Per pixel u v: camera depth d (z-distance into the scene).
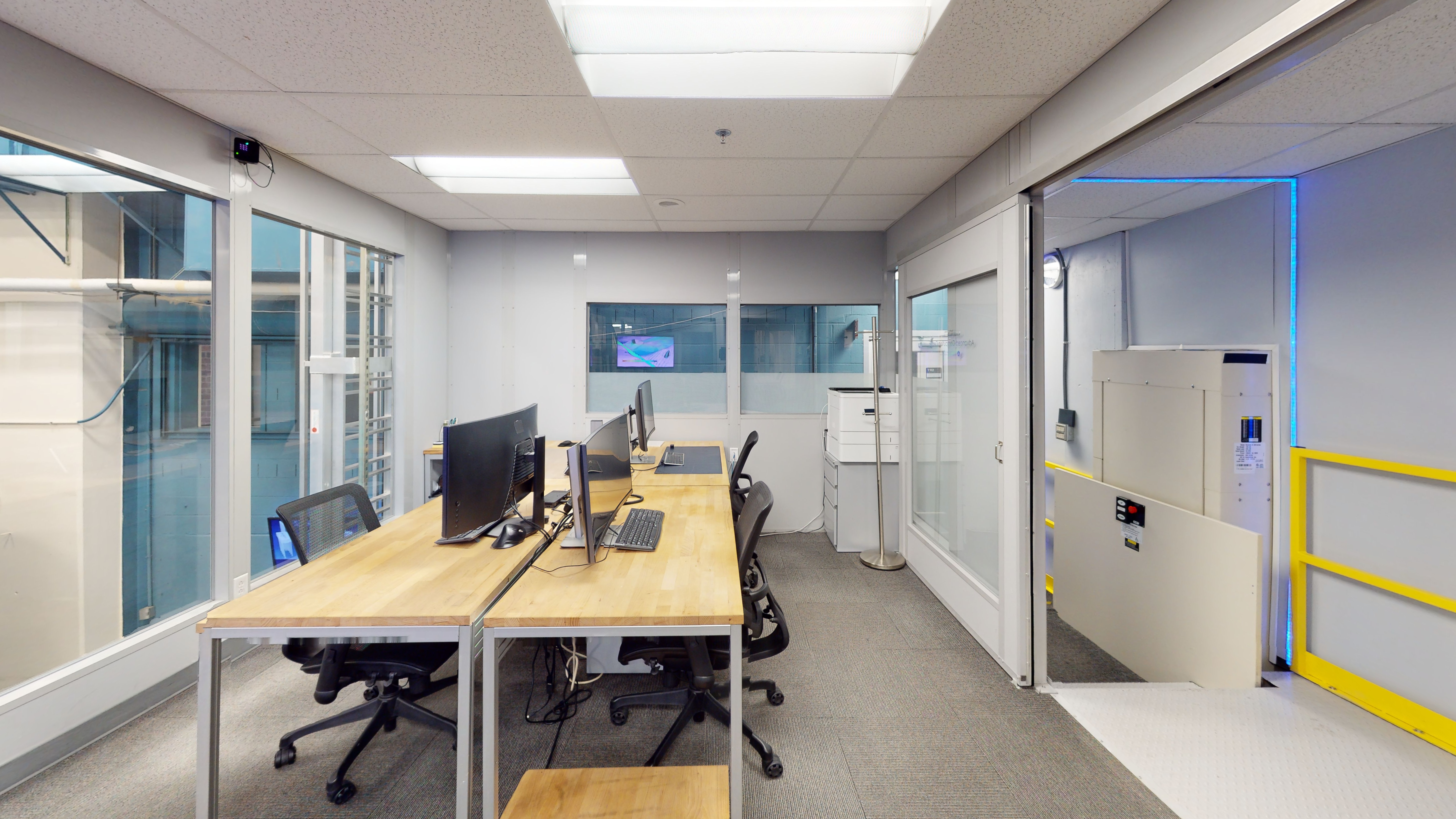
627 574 1.82
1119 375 3.05
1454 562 1.96
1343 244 2.28
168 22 1.69
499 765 1.88
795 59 2.09
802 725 2.11
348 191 3.23
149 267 2.29
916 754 1.94
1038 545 2.36
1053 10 1.60
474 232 4.39
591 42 1.82
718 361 4.55
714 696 2.28
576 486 1.90
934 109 2.23
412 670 1.79
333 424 3.38
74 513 2.09
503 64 1.92
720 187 3.23
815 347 4.57
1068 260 3.84
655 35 1.79
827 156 2.73
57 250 2.04
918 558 3.61
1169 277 3.10
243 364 2.55
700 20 1.75
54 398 2.05
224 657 2.56
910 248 3.71
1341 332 2.29
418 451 3.99
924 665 2.54
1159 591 2.66
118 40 1.79
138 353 2.27
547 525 2.35
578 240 4.43
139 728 2.08
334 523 2.14
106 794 1.75
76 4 1.60
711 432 4.55
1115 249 3.43
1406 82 1.66
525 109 2.25
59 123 1.85
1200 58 1.45
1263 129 1.99
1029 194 2.34
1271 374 2.50
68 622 2.06
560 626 1.49
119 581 2.21
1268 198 2.56
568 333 4.45
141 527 2.28
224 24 1.70
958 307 3.06
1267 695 2.25
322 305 3.27
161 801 1.72
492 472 2.09
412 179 3.12
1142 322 3.28
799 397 4.58
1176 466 2.69
